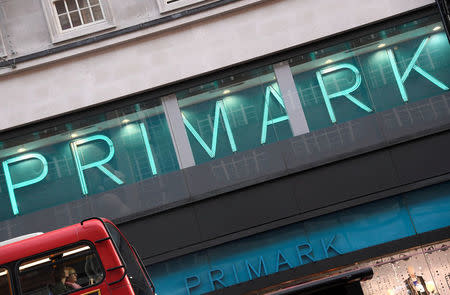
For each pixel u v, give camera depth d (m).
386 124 13.70
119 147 14.20
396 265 13.12
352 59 14.21
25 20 14.52
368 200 13.39
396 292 12.99
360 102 13.97
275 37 14.27
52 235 7.80
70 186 14.03
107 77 14.37
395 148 13.64
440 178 13.38
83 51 14.31
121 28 14.36
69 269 7.62
